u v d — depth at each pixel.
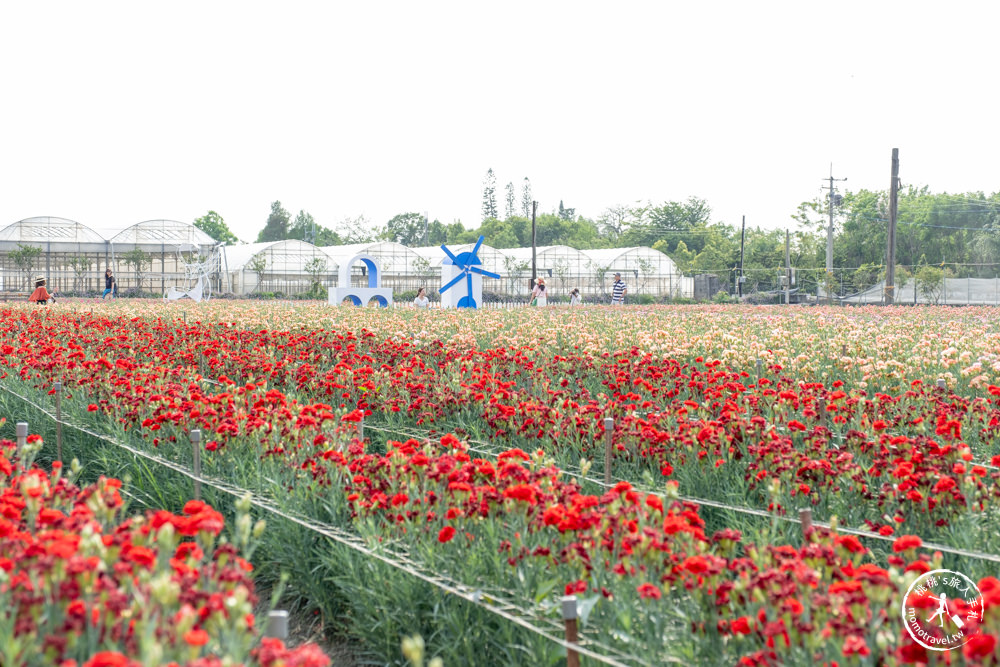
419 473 5.40
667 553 4.08
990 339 13.40
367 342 13.97
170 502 6.99
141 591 3.27
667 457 6.85
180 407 7.74
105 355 12.18
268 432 7.11
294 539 5.73
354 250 71.00
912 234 91.12
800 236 95.00
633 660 3.74
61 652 2.90
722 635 3.72
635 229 122.44
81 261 64.06
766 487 6.09
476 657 4.48
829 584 3.89
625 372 10.39
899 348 13.39
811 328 17.92
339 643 5.25
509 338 15.14
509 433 8.16
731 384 8.79
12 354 11.68
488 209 152.00
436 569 4.76
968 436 7.35
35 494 4.24
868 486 5.98
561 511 4.36
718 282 74.62
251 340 14.55
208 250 67.62
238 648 3.01
